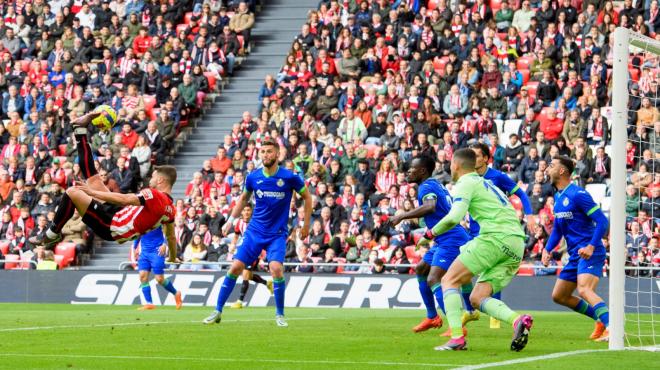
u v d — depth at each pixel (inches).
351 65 1331.2
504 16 1336.1
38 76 1475.1
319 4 1482.5
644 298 932.6
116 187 1204.5
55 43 1503.4
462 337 471.8
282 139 1252.5
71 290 1119.0
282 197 645.3
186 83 1376.7
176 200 1307.8
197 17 1489.9
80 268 1165.7
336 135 1246.3
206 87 1392.7
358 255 1076.5
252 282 1058.1
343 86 1322.6
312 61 1346.0
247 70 1467.8
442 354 454.0
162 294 1087.6
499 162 1159.0
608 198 1085.1
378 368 398.3
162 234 925.2
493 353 460.1
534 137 1168.8
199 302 1070.4
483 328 664.4
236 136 1279.5
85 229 1234.0
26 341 522.0
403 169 1166.3
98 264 1233.4
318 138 1239.5
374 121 1249.4
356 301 1021.8
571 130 1156.5
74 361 425.4
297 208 1147.3
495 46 1291.8
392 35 1347.2
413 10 1391.5
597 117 1159.0
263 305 1054.4
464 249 469.4
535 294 976.3
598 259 578.2
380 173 1165.7
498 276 469.1
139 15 1515.7
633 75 1153.4
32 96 1423.5
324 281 1037.2
